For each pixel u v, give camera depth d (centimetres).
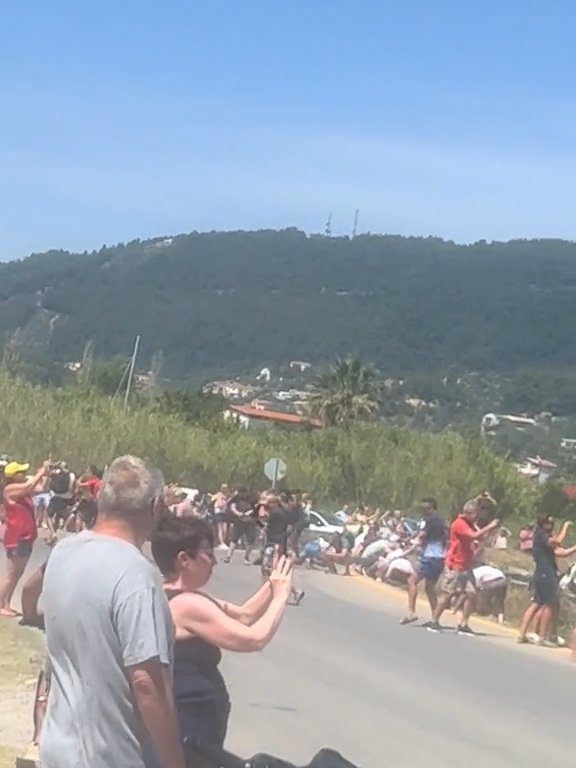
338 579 2909
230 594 2277
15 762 796
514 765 978
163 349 16475
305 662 1490
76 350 16200
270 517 2458
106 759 405
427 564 1945
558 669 1566
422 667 1505
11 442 5644
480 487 5562
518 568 3328
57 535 2941
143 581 411
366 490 5681
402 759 972
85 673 407
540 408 12912
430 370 15350
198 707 502
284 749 977
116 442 5675
